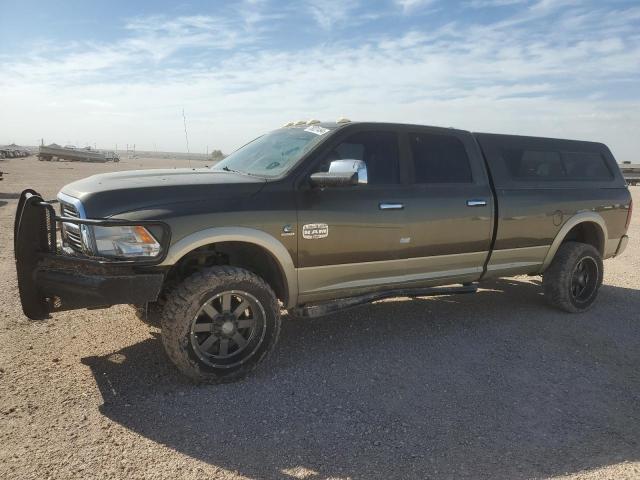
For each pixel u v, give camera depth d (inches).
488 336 213.8
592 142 270.5
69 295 149.2
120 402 147.9
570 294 245.9
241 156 211.3
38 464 118.3
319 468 120.3
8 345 187.0
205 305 157.0
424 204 199.2
